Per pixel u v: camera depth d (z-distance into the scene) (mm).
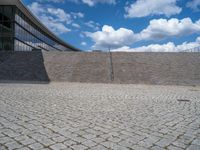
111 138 4547
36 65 24547
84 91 13039
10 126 5121
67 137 4500
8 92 11258
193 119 6543
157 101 9977
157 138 4648
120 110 7531
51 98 9711
